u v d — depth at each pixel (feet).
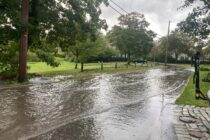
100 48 97.55
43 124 25.57
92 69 102.73
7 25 55.57
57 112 30.40
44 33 66.74
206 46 147.84
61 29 65.31
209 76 74.02
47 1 63.26
